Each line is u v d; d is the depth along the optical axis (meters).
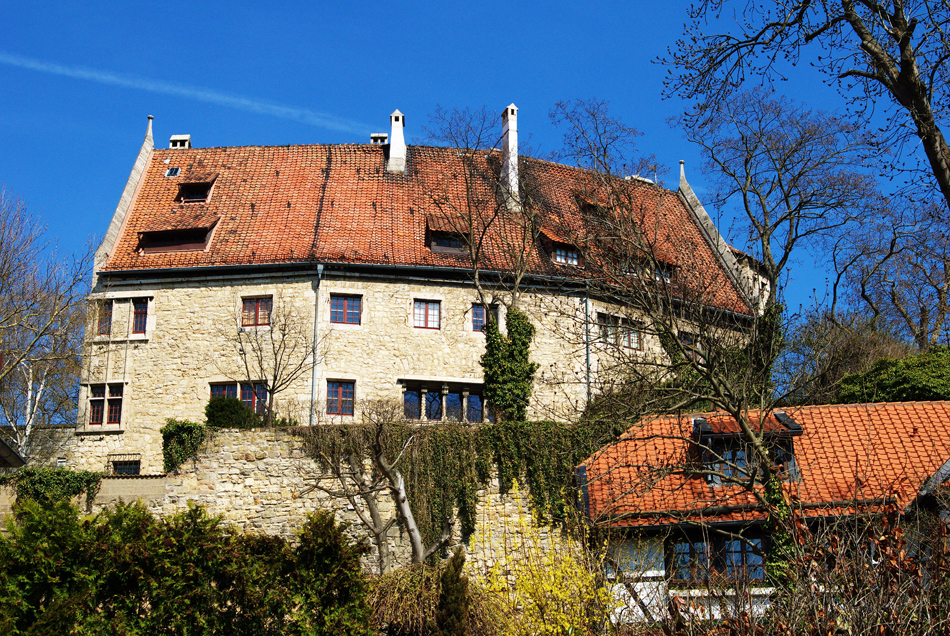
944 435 19.61
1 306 29.86
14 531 13.74
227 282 28.31
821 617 9.09
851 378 24.66
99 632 13.16
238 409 24.72
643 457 20.34
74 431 27.66
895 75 12.12
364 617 14.80
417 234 30.00
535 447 23.02
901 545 9.62
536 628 14.68
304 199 31.08
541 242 30.92
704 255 32.69
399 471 22.58
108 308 28.59
